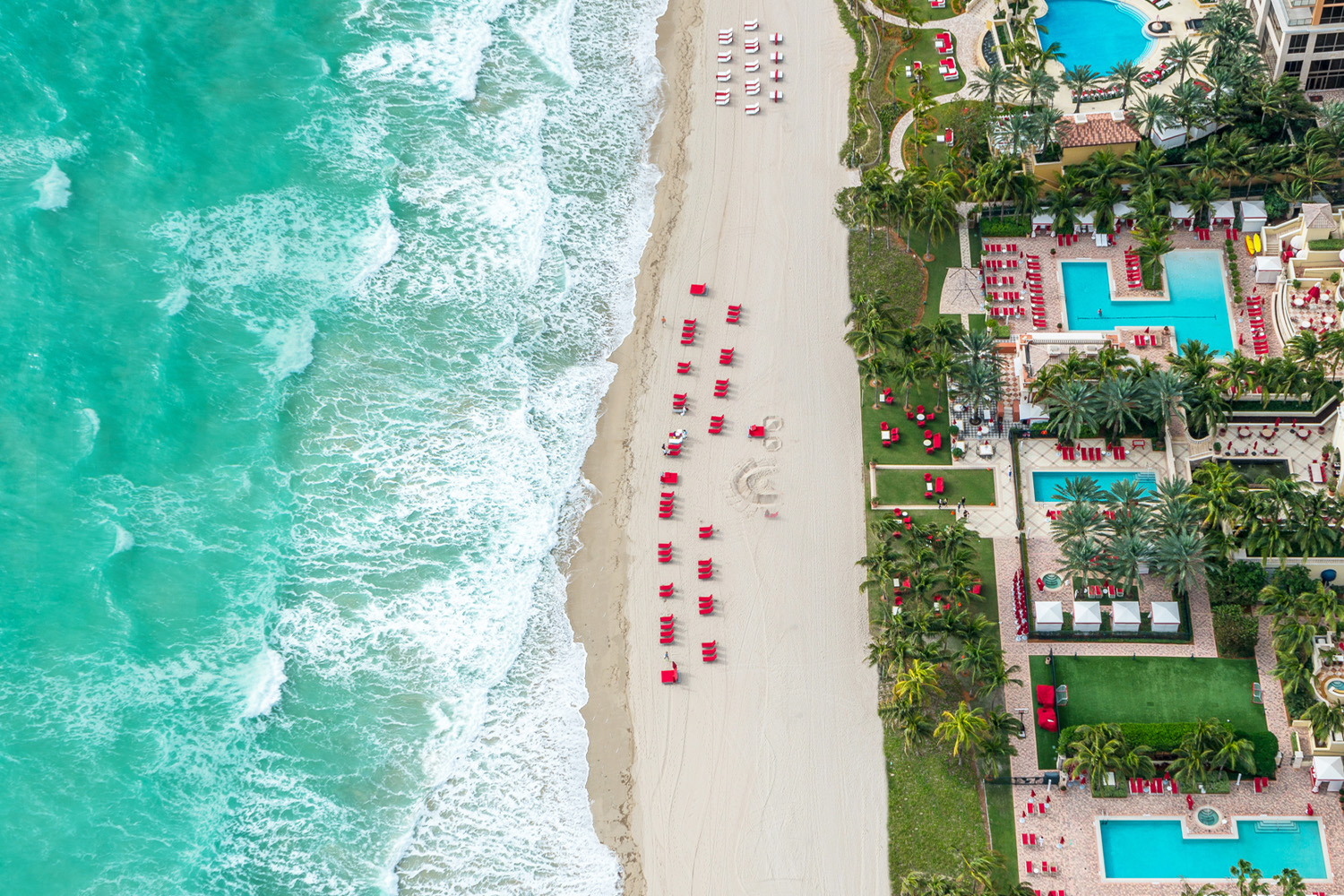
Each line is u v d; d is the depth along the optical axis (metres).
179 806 98.69
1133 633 105.56
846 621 108.62
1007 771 99.75
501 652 108.62
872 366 117.31
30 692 102.31
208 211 132.50
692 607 110.50
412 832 99.56
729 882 97.19
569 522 116.25
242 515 114.00
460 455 119.69
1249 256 125.44
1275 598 101.50
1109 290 124.88
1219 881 94.25
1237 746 95.94
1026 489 114.00
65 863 95.00
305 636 108.38
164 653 105.62
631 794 101.56
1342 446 108.19
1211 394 110.62
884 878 96.56
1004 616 107.38
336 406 121.75
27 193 129.75
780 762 102.19
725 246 133.75
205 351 122.69
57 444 115.00
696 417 121.75
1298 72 130.62
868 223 129.88
